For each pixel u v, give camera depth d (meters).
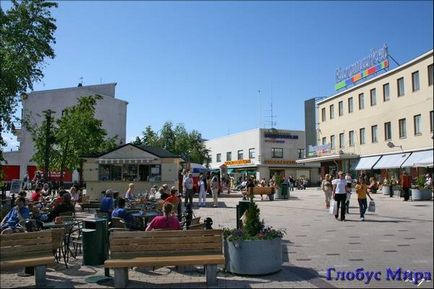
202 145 79.81
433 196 30.14
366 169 45.94
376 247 11.05
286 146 69.38
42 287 7.82
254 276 8.34
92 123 37.53
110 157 29.16
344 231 14.03
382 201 27.80
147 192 25.33
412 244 11.37
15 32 22.75
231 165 74.50
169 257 8.00
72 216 12.06
